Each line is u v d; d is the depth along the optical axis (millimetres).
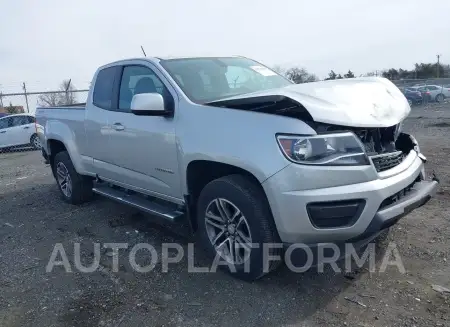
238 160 3109
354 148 2959
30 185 7711
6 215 5758
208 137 3342
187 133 3527
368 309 2982
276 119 3004
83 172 5430
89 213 5477
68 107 5625
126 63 4523
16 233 4969
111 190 5000
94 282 3600
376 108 3264
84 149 5230
